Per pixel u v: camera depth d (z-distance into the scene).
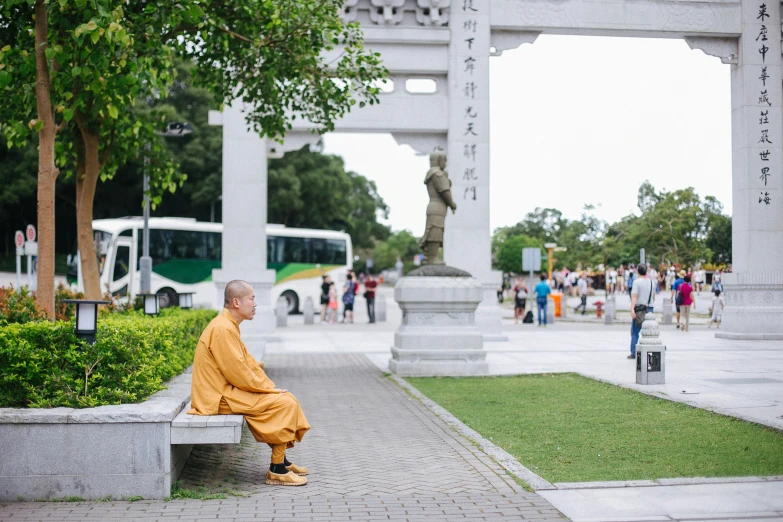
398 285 14.20
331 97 12.68
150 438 6.09
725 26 21.42
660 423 9.08
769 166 21.56
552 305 30.58
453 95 21.09
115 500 6.03
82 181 12.31
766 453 7.46
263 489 6.41
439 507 5.85
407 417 9.70
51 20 9.49
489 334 21.16
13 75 9.48
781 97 21.58
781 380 12.77
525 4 21.16
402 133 21.42
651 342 12.32
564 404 10.59
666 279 34.50
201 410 6.42
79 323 6.52
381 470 7.00
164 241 32.69
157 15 10.16
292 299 37.66
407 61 21.00
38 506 5.84
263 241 21.03
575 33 21.42
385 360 16.81
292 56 12.20
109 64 8.91
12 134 10.67
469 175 21.14
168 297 32.56
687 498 6.01
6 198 37.94
